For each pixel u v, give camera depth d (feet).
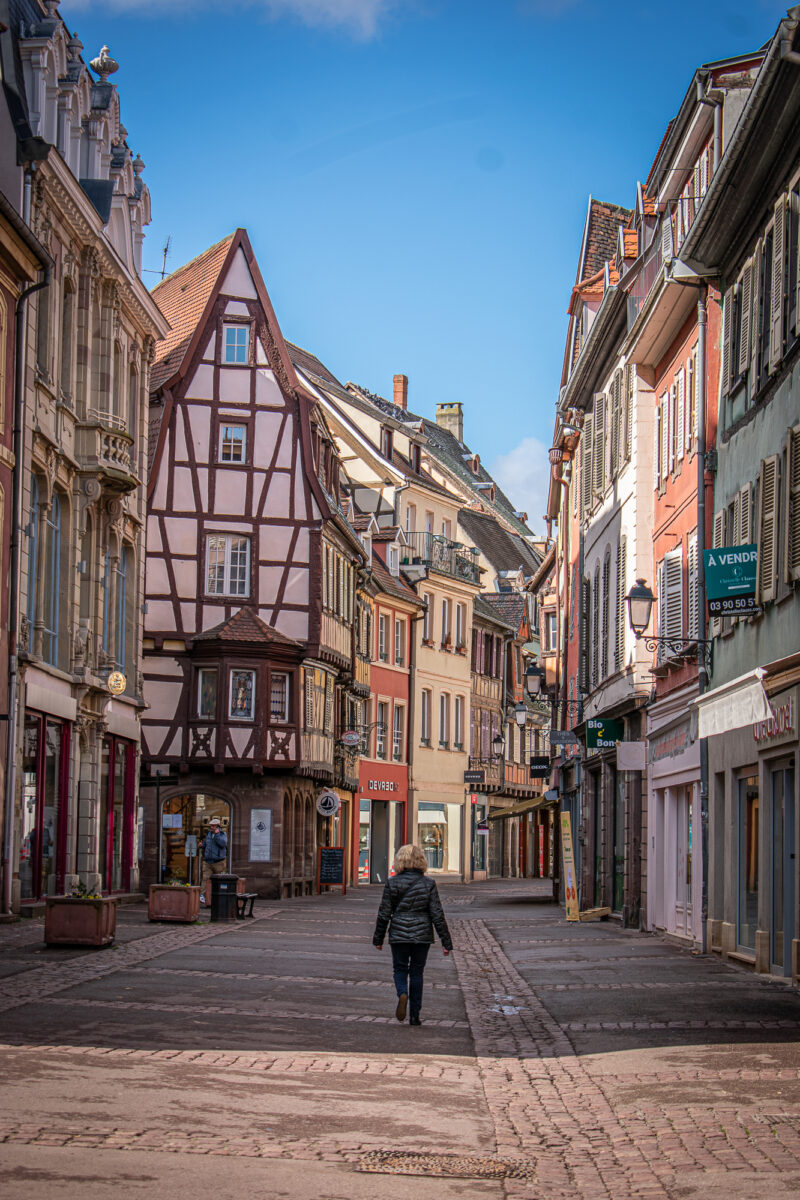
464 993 52.34
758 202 61.36
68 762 88.48
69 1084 30.04
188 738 132.98
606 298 93.76
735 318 66.44
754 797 61.41
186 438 137.49
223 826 134.21
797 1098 31.07
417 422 240.32
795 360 55.21
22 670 78.43
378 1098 30.76
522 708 154.51
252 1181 22.72
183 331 143.33
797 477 54.29
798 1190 23.17
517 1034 41.75
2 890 75.56
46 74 86.02
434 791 194.18
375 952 68.74
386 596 178.29
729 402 67.36
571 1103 31.27
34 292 80.02
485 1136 27.66
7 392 76.64
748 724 61.00
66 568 89.45
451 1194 22.81
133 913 91.97
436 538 197.67
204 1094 29.86
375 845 181.37
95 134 96.37
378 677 177.68
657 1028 42.01
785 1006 46.73
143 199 105.50
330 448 152.66
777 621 56.95
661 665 81.00
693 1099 31.09
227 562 136.98
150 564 135.44
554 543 150.00
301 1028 40.96
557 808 145.48
